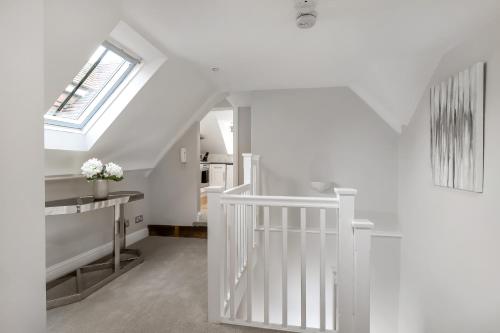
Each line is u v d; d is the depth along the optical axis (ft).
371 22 6.77
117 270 10.14
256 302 14.26
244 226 10.02
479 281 6.31
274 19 6.70
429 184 9.26
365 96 13.05
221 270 7.77
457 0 5.66
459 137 7.02
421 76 9.44
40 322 3.45
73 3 5.64
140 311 7.73
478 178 6.24
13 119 3.13
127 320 7.29
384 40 7.82
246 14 6.47
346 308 6.41
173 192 16.14
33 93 3.35
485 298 6.07
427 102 9.55
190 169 15.96
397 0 5.80
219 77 11.76
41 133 3.46
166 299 8.41
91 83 9.11
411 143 11.30
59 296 8.50
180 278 9.96
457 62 7.63
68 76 7.15
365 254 5.97
